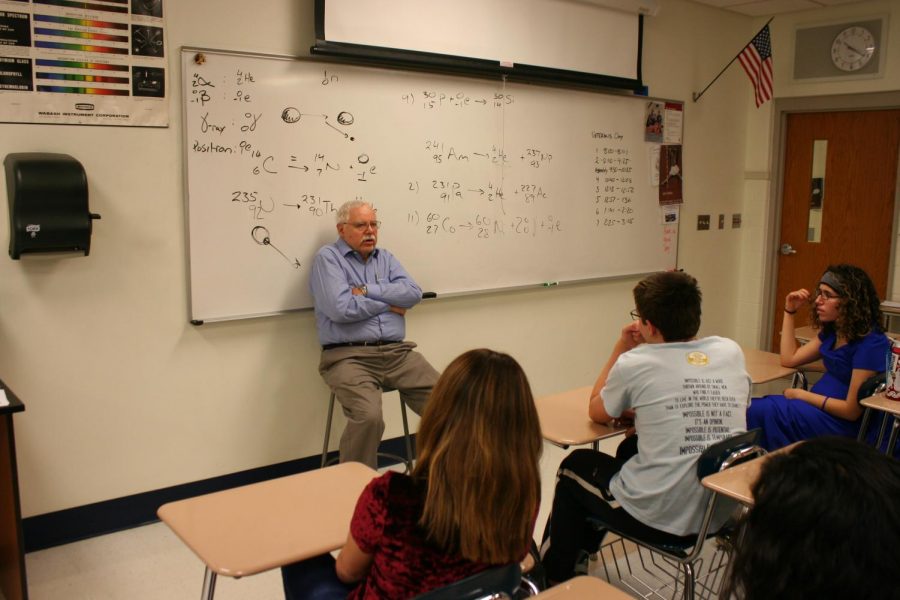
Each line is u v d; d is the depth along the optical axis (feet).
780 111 18.39
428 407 4.34
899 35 16.39
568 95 14.37
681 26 16.63
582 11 14.24
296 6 10.77
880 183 17.44
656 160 16.42
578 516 7.45
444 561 4.23
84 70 9.15
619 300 16.22
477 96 12.87
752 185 18.94
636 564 9.07
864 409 9.06
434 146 12.41
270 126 10.62
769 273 19.13
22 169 8.40
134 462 10.11
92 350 9.61
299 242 11.12
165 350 10.19
